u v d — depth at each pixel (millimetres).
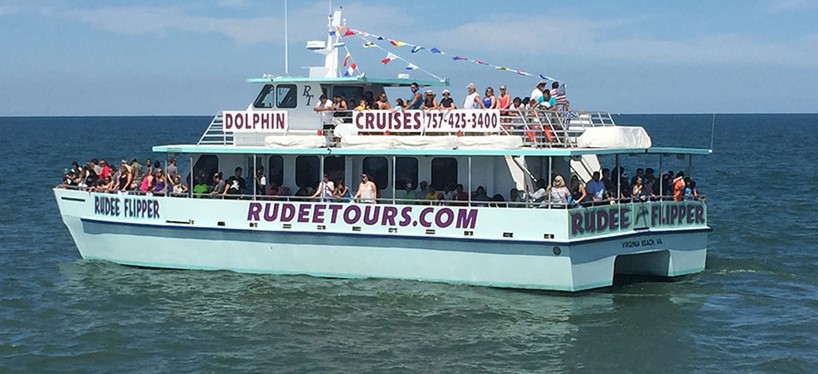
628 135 34156
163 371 26203
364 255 34281
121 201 38094
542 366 26312
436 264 33531
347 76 37062
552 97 35656
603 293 33312
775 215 58469
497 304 31734
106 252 38938
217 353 27625
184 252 36906
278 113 36250
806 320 30766
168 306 32625
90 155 125750
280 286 34250
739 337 28969
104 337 29375
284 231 35000
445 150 33375
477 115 33219
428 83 38938
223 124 36812
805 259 41969
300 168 36906
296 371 25984
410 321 30219
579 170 36344
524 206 33312
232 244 36000
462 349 27656
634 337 28766
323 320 30516
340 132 35094
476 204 33625
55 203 66062
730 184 81312
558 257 31969
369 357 27016
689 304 32406
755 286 35625
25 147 151875
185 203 36406
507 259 32625
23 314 32312
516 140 33031
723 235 49438
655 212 34406
